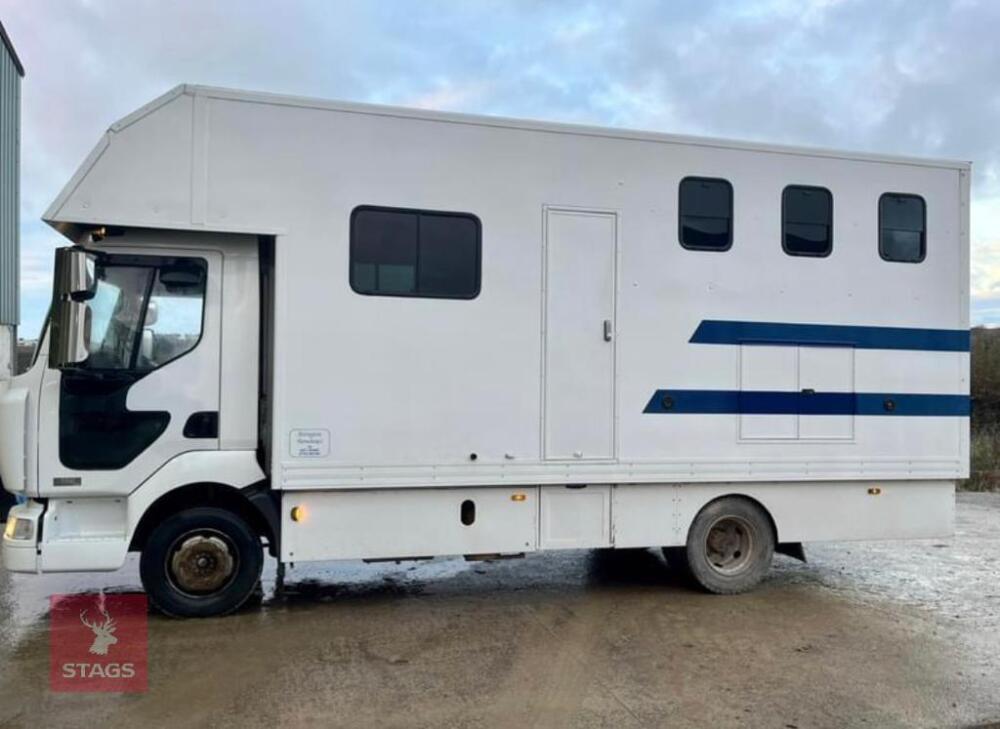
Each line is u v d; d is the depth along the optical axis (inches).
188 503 213.2
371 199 211.8
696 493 237.6
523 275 222.2
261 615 215.5
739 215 238.5
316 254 207.8
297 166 207.0
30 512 198.4
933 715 158.7
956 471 255.0
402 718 153.3
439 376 215.6
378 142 212.5
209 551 207.8
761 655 191.3
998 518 396.2
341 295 209.2
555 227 224.8
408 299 213.5
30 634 197.9
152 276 204.8
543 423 223.1
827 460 244.4
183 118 200.4
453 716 154.6
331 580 254.8
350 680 171.3
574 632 205.9
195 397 206.2
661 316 232.2
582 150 227.0
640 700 163.6
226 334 208.4
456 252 217.9
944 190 255.1
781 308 241.6
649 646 196.4
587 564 281.1
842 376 245.9
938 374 254.1
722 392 236.7
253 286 210.5
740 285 238.4
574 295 225.9
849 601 239.6
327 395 207.6
